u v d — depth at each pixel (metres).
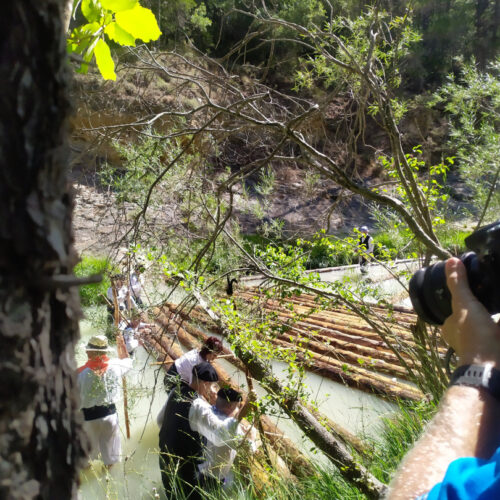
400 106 3.39
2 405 0.64
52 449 0.70
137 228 3.16
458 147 3.60
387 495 0.78
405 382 4.95
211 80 3.48
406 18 3.31
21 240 0.64
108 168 3.53
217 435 3.64
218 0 15.67
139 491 4.03
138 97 3.61
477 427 0.78
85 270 5.47
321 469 3.36
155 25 1.44
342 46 3.17
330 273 8.27
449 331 0.92
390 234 3.60
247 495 3.27
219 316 3.29
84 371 4.17
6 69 0.63
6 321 0.63
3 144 0.63
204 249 3.21
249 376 3.69
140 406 5.23
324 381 5.34
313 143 3.79
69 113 0.69
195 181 3.55
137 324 4.34
